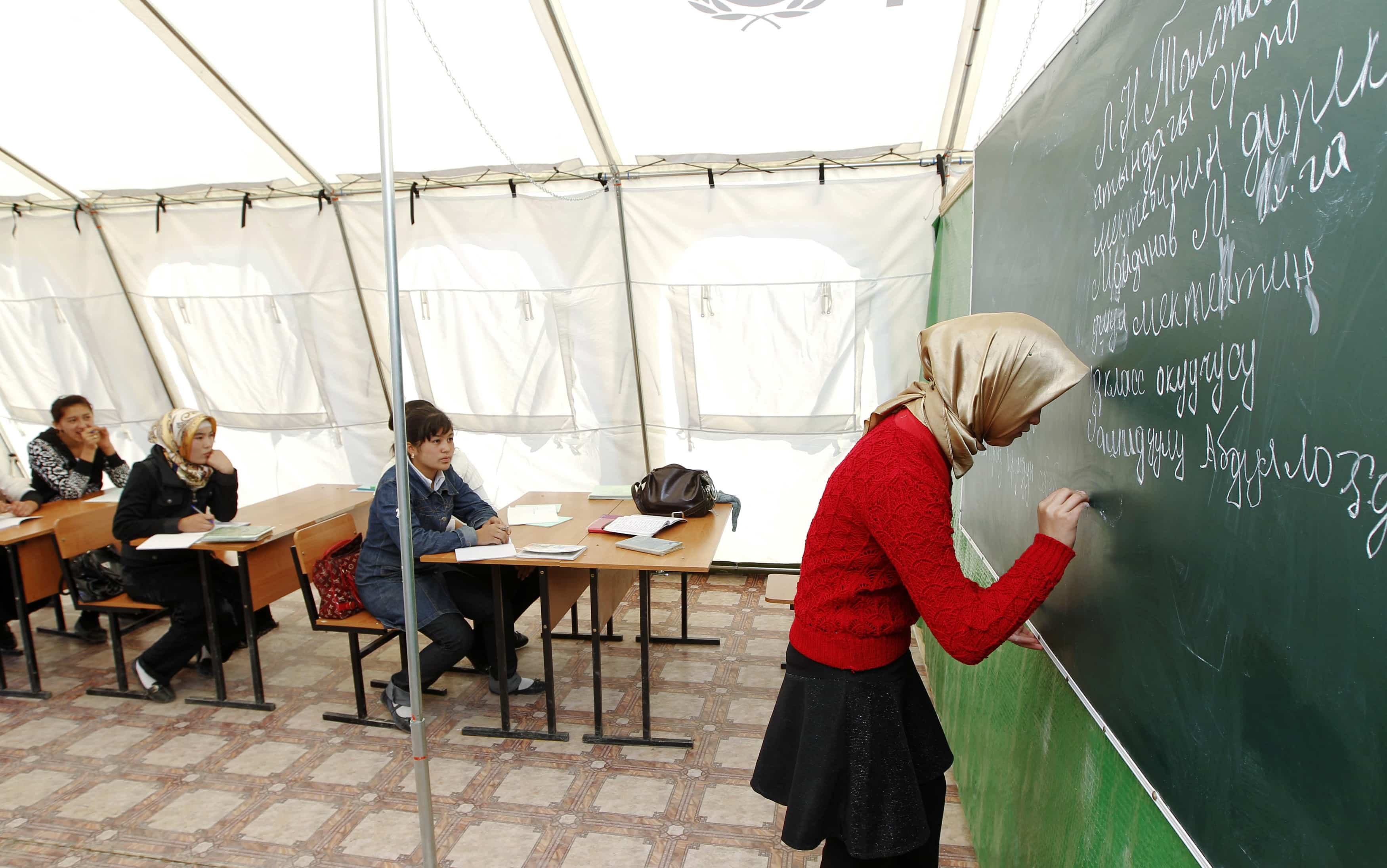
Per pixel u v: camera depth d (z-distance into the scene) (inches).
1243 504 36.6
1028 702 76.3
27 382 221.8
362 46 144.3
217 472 152.0
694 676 151.9
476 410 201.2
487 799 112.8
